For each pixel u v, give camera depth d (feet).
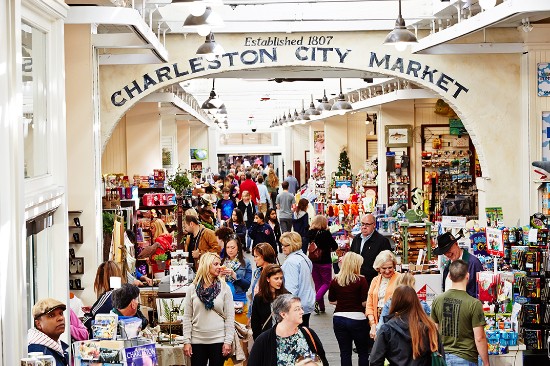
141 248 44.96
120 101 49.19
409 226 46.16
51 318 19.40
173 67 49.65
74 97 37.73
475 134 49.34
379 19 47.16
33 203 19.99
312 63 49.96
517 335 28.71
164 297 30.94
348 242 54.95
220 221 72.18
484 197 49.49
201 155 130.21
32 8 21.26
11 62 17.99
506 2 31.78
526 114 47.96
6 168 17.70
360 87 75.92
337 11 48.11
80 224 37.91
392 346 21.40
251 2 42.11
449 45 46.06
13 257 17.84
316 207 88.79
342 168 98.53
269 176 107.86
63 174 23.57
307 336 20.21
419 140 75.46
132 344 19.94
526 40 47.01
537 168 47.80
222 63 49.90
